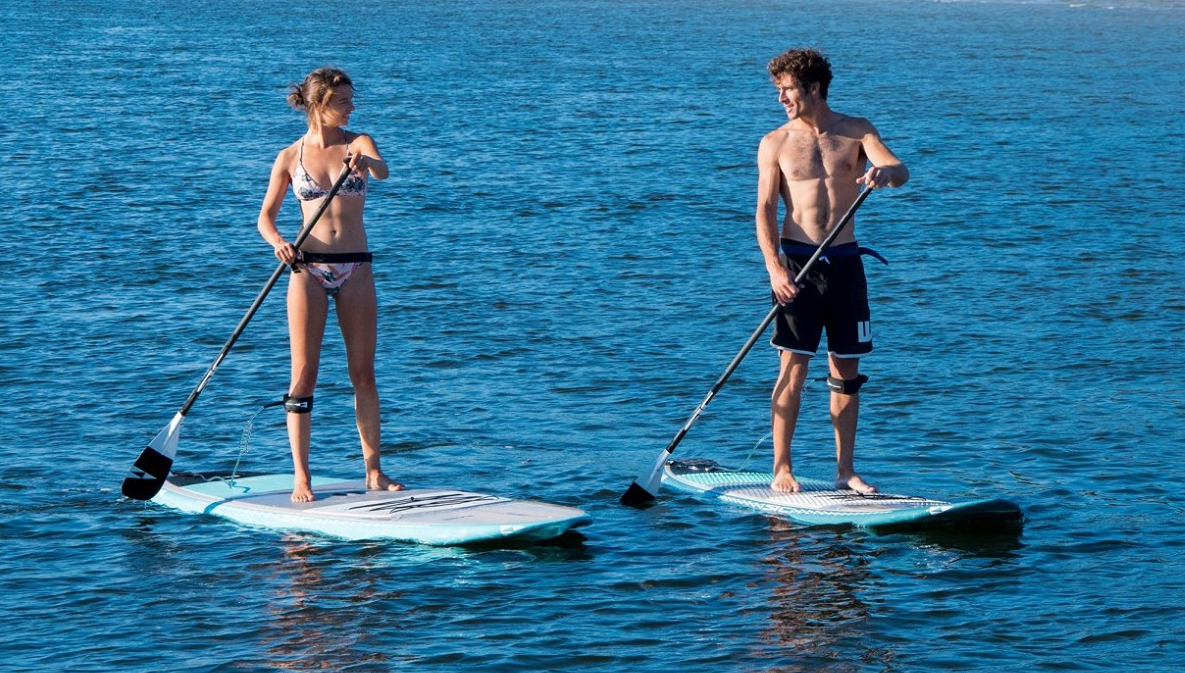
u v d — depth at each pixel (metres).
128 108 112.31
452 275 53.91
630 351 42.75
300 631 22.39
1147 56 188.50
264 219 27.62
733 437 34.34
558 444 33.56
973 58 183.50
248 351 42.12
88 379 38.72
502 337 44.34
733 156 90.75
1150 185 78.94
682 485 29.94
